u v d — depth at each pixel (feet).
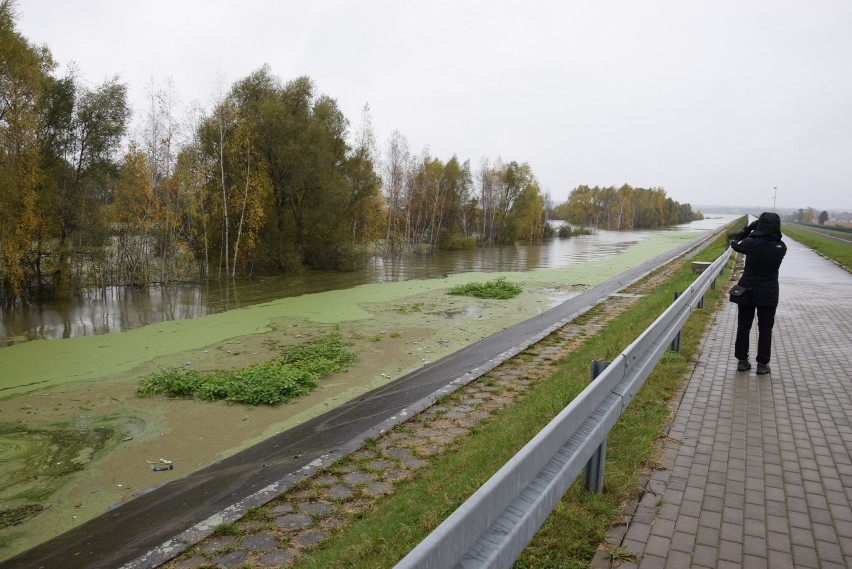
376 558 12.41
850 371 24.39
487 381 30.55
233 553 15.07
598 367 14.69
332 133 115.03
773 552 10.81
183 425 27.63
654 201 455.22
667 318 21.16
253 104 100.53
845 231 211.20
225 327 53.62
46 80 70.23
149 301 71.61
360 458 21.13
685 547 10.98
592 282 88.79
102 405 30.76
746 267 23.75
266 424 27.55
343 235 112.78
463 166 211.82
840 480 14.02
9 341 48.21
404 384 33.12
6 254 65.46
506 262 133.69
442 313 60.18
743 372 24.17
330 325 53.93
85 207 81.46
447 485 16.08
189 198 92.48
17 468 23.04
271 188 101.76
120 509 19.35
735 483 13.80
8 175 63.77
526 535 8.39
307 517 16.88
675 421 18.26
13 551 16.90
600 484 12.95
